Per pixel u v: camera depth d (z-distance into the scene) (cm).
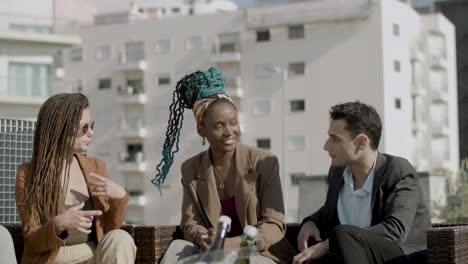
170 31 5191
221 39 5038
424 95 5281
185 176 375
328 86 4747
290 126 4803
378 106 4650
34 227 336
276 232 354
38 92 3353
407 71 4981
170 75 5184
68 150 348
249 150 371
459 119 6109
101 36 5397
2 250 308
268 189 364
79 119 350
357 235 315
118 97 5238
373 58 4675
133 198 5119
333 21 4738
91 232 356
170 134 389
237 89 4906
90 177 362
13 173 494
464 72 6150
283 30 4862
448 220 2053
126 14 5528
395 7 4844
